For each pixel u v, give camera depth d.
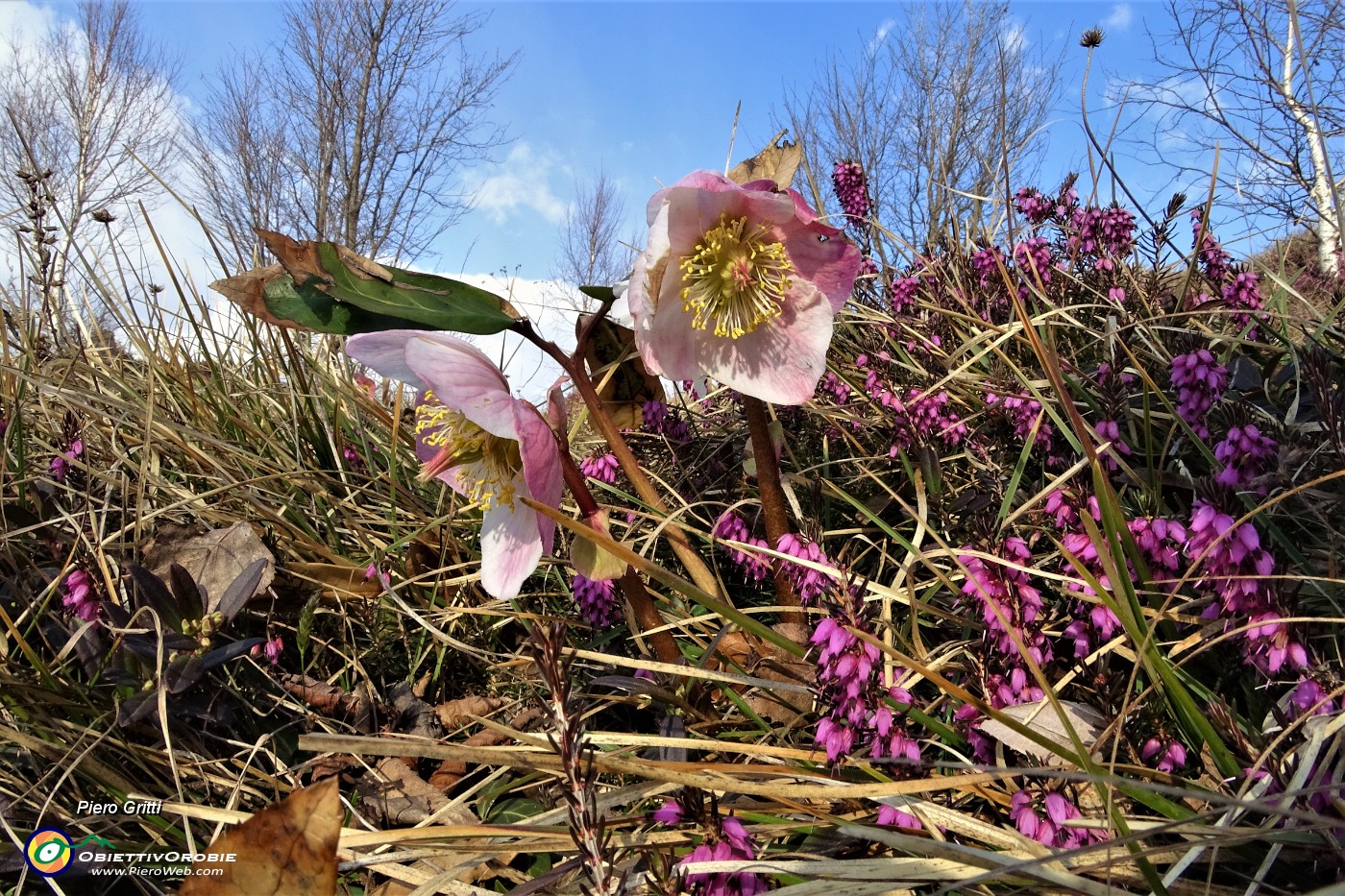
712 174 0.24
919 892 0.18
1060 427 0.30
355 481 0.41
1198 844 0.16
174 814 0.22
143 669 0.24
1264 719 0.20
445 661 0.31
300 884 0.16
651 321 0.24
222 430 0.41
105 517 0.29
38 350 0.44
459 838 0.20
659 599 0.31
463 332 0.23
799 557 0.24
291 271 0.22
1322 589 0.23
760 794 0.20
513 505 0.25
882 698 0.20
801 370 0.25
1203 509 0.20
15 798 0.21
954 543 0.31
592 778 0.16
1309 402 0.34
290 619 0.31
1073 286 0.47
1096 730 0.20
